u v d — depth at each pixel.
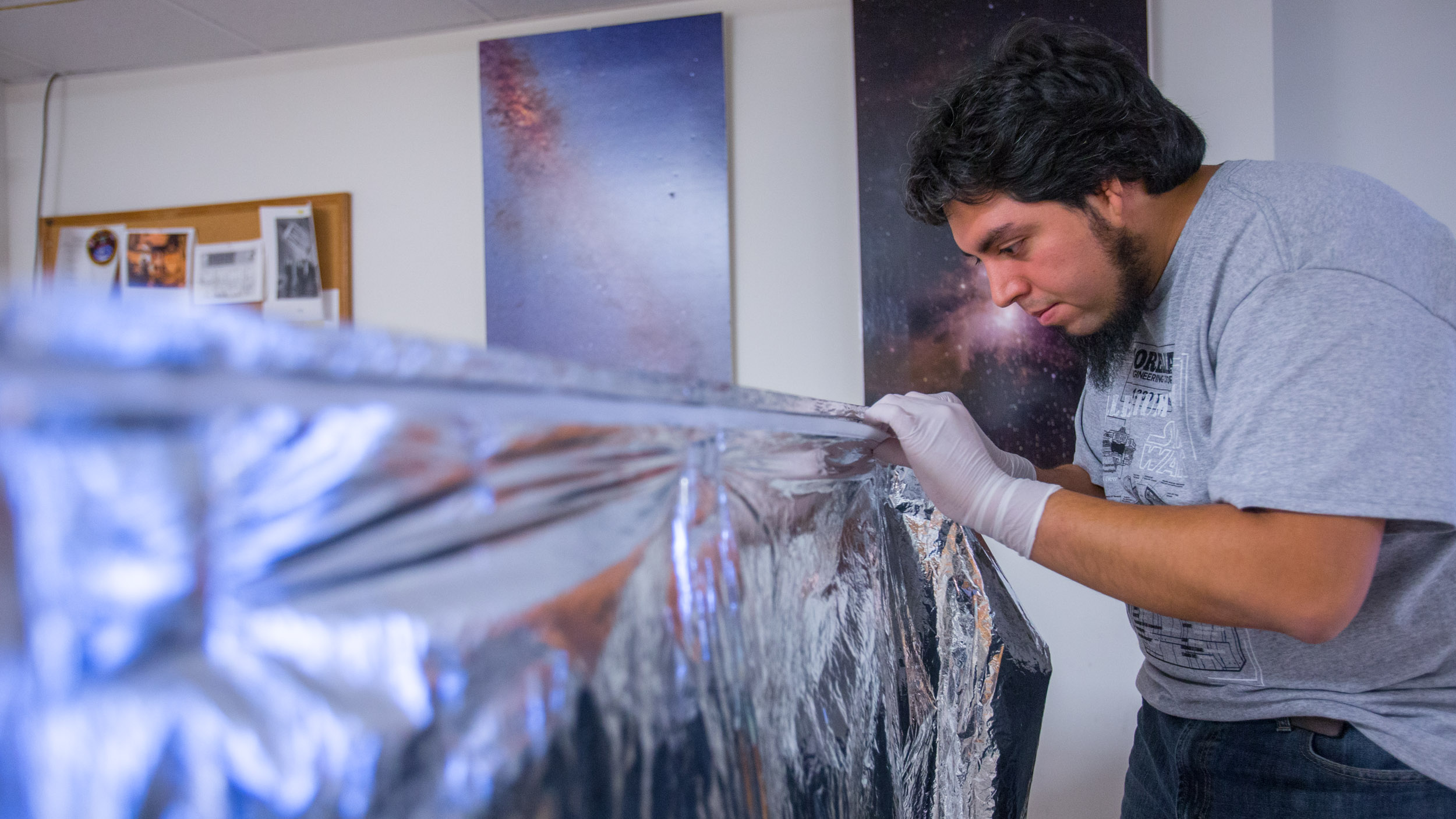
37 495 0.15
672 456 0.37
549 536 0.29
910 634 0.80
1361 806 0.73
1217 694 0.83
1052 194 0.73
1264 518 0.59
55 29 2.13
